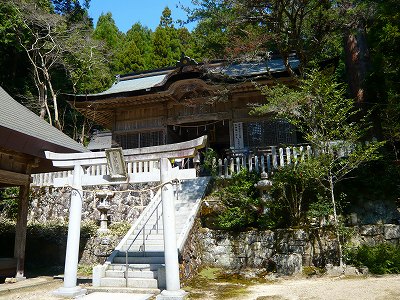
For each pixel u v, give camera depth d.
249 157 11.23
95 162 7.15
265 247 8.76
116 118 16.41
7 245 11.68
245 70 15.42
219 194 10.18
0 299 6.50
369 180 9.55
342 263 7.77
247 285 7.16
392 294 5.56
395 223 9.18
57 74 23.69
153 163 9.61
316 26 11.43
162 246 8.52
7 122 7.00
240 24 11.74
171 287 6.11
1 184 10.46
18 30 20.08
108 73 25.53
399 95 12.09
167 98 15.18
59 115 24.77
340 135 8.55
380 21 13.19
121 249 8.54
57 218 12.95
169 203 6.46
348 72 14.40
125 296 6.42
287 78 12.99
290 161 10.43
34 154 7.50
